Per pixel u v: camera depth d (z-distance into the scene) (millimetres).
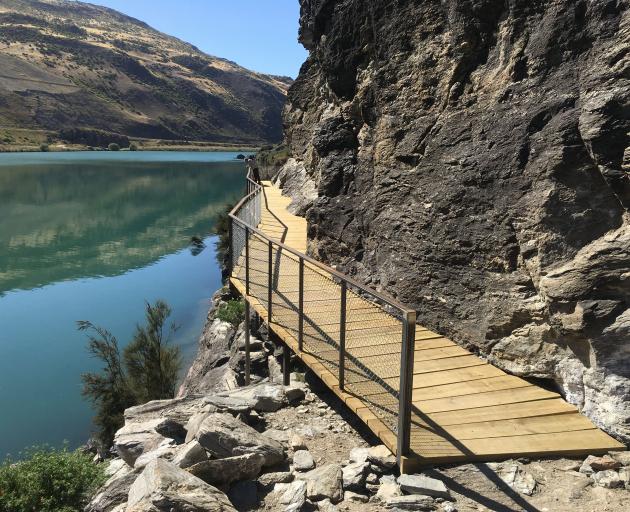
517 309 6086
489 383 5926
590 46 5469
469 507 4109
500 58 6605
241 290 9594
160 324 13789
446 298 7148
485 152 6539
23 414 15023
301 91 27109
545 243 5672
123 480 4828
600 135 4996
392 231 8227
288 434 5434
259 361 9523
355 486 4488
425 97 7785
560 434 4957
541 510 4062
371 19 8977
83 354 19641
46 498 5270
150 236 43438
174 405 6789
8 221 48344
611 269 5047
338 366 6125
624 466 4539
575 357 5469
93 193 68188
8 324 22797
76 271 31938
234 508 4012
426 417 5168
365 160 9461
